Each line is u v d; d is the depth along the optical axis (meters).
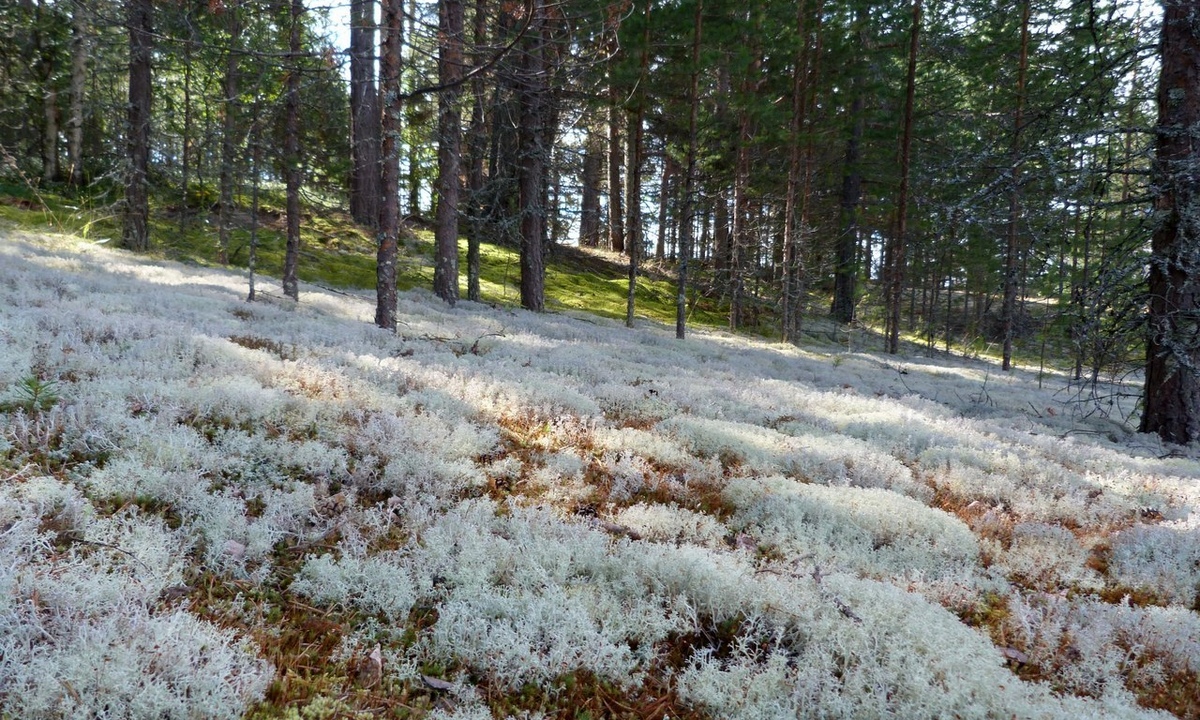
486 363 9.31
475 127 19.88
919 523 5.02
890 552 4.57
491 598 3.39
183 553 3.43
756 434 7.31
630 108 20.22
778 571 4.05
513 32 14.45
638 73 18.70
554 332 16.05
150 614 2.93
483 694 2.97
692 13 19.41
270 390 5.76
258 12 12.21
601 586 3.67
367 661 3.02
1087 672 3.46
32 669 2.34
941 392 15.05
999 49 21.48
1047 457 8.16
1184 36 8.66
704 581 3.68
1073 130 9.16
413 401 6.62
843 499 5.32
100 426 4.52
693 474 5.95
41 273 11.85
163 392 5.29
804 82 25.12
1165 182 8.47
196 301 11.61
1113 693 3.22
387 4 10.00
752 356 17.84
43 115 23.48
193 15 13.62
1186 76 8.65
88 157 26.33
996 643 3.69
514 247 32.34
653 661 3.28
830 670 3.15
